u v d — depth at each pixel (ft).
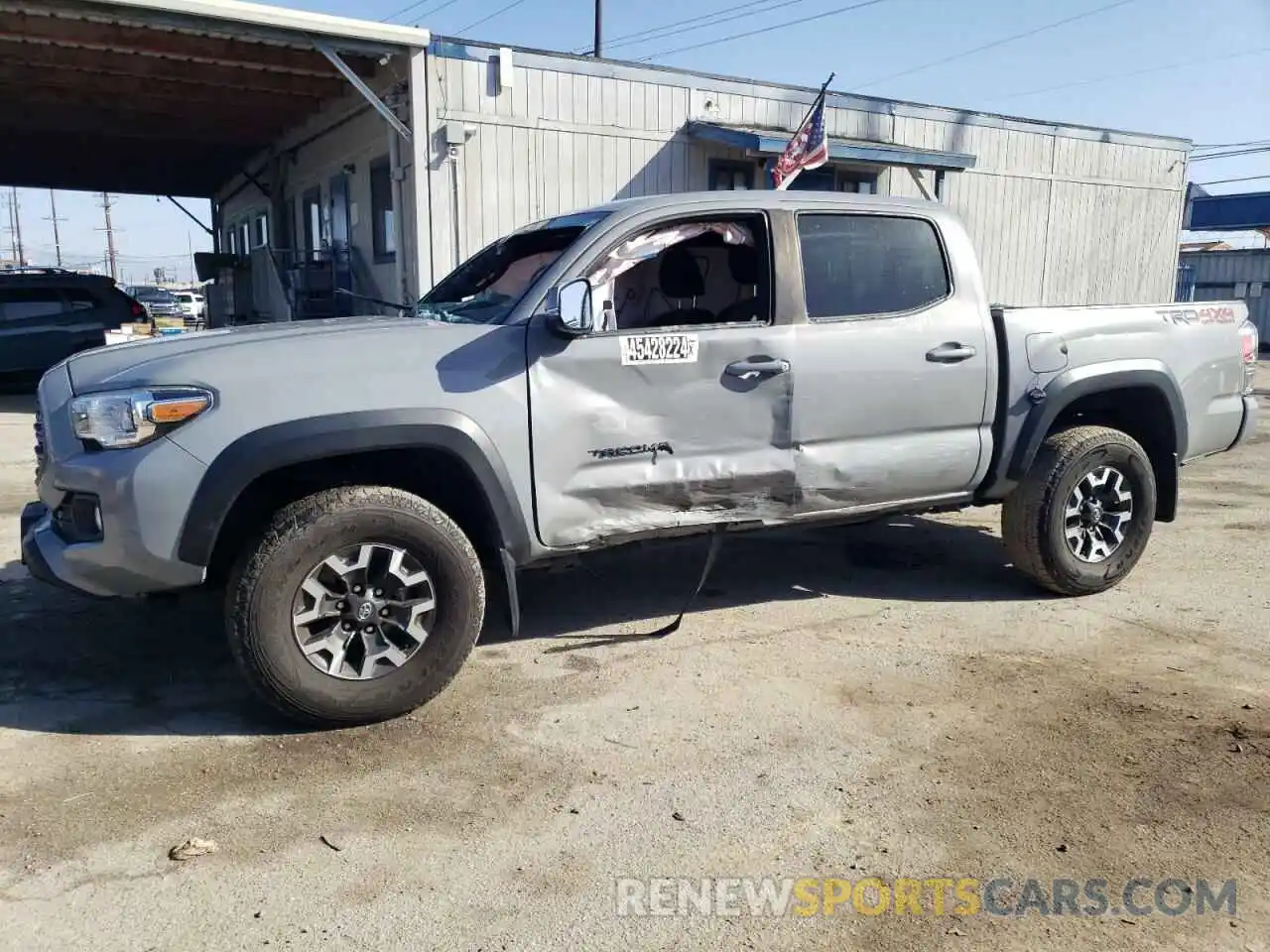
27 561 12.30
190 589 12.55
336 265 49.37
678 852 9.61
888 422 15.28
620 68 41.50
